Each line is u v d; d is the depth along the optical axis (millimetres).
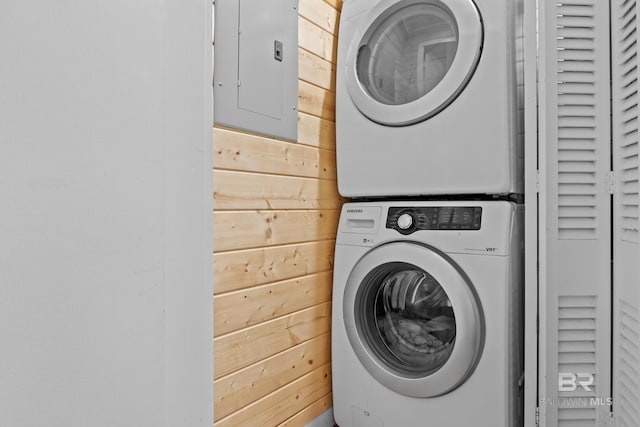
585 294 1460
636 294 1232
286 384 1611
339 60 1832
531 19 1438
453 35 1598
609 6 1459
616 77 1401
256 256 1489
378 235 1679
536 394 1442
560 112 1465
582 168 1465
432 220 1588
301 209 1703
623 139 1347
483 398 1462
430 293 1613
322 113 1827
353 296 1703
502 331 1437
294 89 1663
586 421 1458
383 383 1635
